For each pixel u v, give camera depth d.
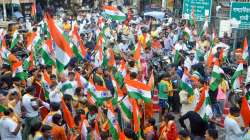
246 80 16.36
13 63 15.38
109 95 12.89
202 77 16.25
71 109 12.13
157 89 15.73
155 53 21.53
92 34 24.89
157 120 15.06
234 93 14.93
